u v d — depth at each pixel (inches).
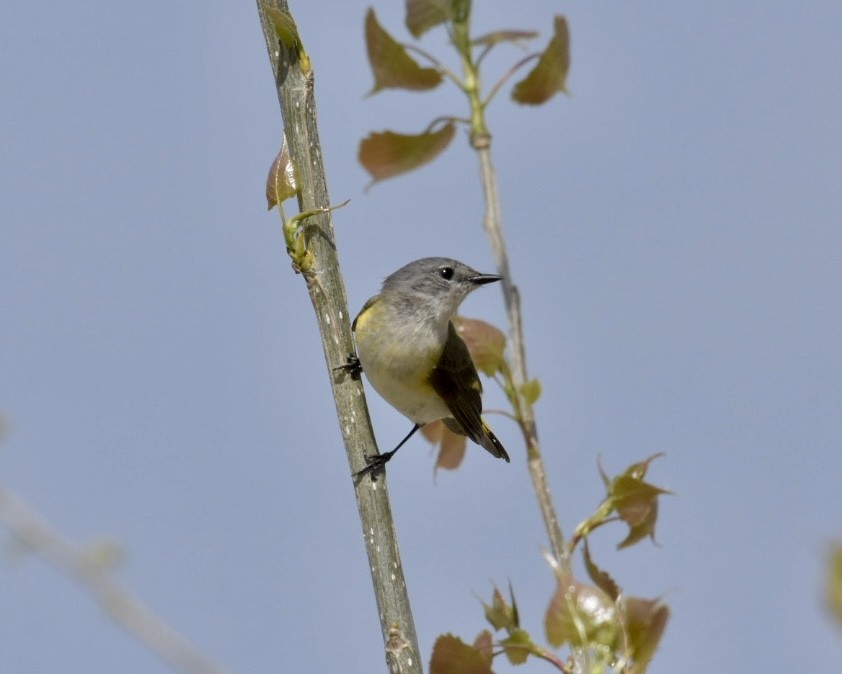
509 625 291.9
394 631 323.0
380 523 337.4
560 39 357.4
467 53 360.8
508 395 332.5
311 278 353.4
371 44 360.2
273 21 344.5
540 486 320.5
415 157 367.6
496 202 348.5
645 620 256.2
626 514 305.9
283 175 348.5
